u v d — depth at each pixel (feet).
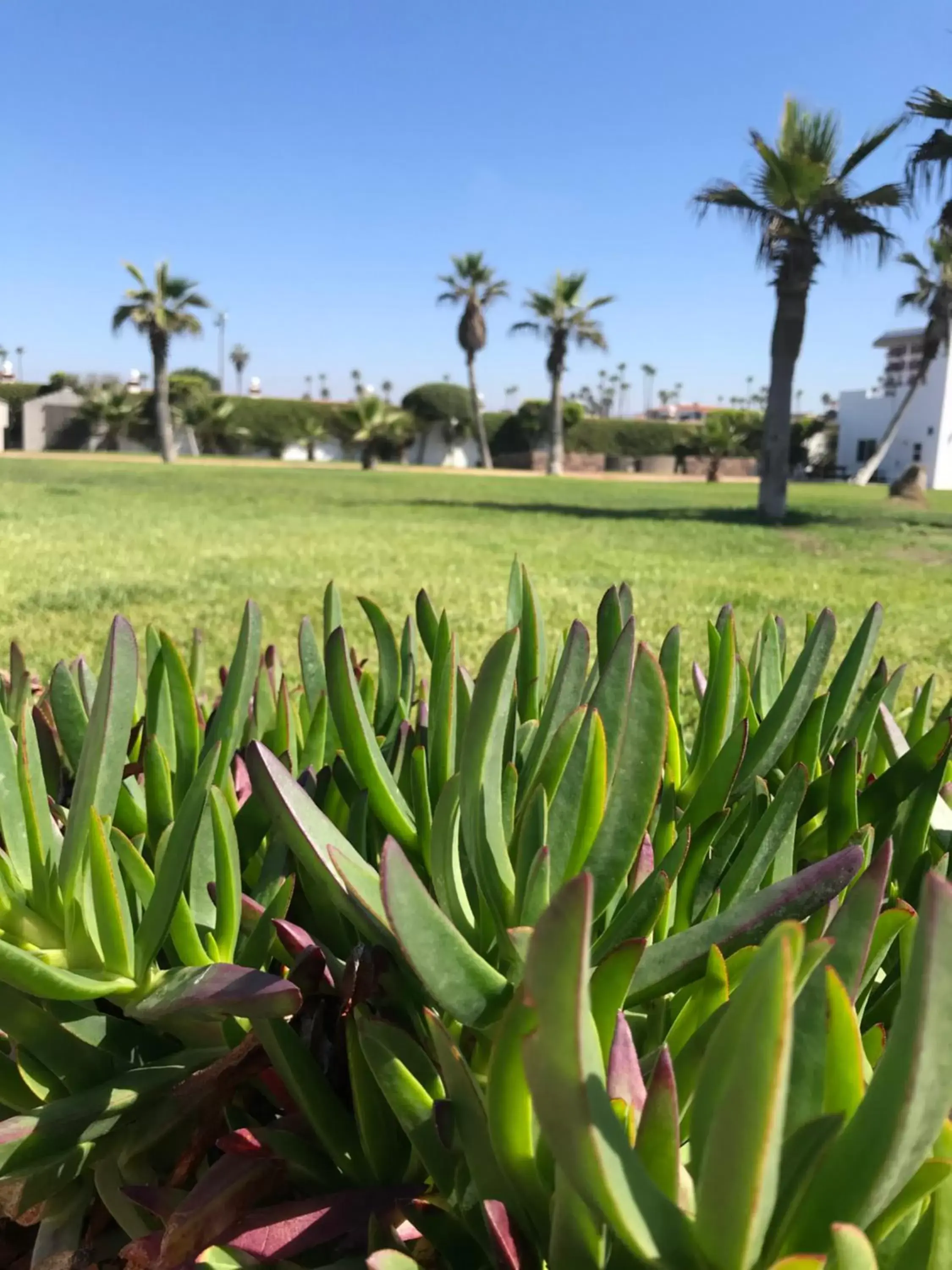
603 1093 1.97
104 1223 3.41
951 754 4.86
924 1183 2.28
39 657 19.74
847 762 4.12
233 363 321.93
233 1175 2.87
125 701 3.41
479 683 2.90
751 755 4.37
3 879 3.36
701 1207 1.95
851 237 67.77
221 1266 2.66
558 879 3.12
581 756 3.10
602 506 82.17
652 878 3.00
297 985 3.14
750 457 203.41
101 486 84.94
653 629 24.47
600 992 2.63
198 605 27.02
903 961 3.43
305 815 2.99
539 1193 2.42
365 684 5.46
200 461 157.17
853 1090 2.28
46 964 3.11
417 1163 2.92
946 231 62.59
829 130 65.92
